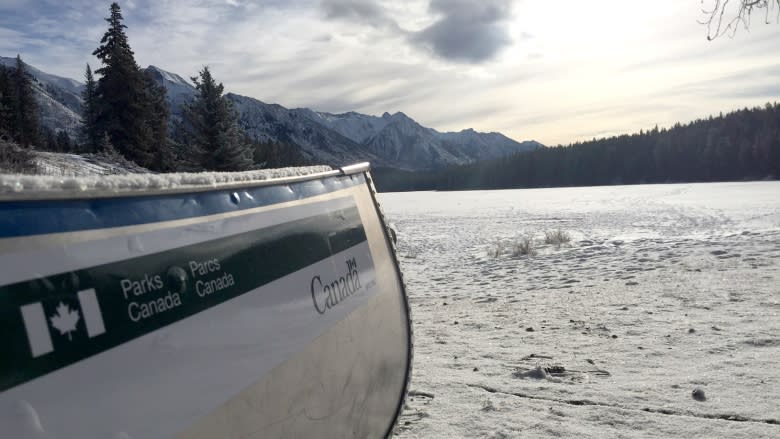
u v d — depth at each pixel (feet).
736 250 37.19
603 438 9.54
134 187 4.15
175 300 4.18
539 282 31.24
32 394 3.00
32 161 43.83
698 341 15.76
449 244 60.95
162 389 3.85
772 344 15.03
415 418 10.68
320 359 6.12
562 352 15.56
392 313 8.67
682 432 9.66
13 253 3.10
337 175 8.20
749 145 392.47
